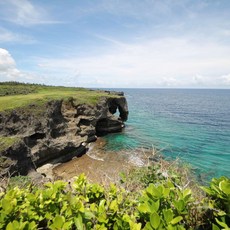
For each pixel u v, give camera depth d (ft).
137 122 224.94
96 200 11.14
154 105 431.02
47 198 10.05
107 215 9.56
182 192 9.84
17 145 90.99
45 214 9.58
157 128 193.77
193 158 108.88
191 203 9.69
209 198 10.05
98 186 11.45
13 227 8.19
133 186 13.50
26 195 10.71
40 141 112.37
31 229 8.57
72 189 11.84
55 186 10.61
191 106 423.64
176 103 492.54
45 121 119.75
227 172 90.38
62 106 150.10
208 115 290.15
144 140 150.41
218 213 8.49
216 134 170.71
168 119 247.91
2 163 83.51
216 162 103.35
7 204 9.28
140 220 9.82
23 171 92.27
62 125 135.74
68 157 121.60
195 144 138.51
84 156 124.26
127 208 10.50
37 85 337.11
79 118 151.94
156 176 14.67
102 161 111.34
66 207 9.53
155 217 7.91
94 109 163.22
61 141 121.19
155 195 9.30
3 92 212.23
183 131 181.27
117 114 310.65
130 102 497.46
